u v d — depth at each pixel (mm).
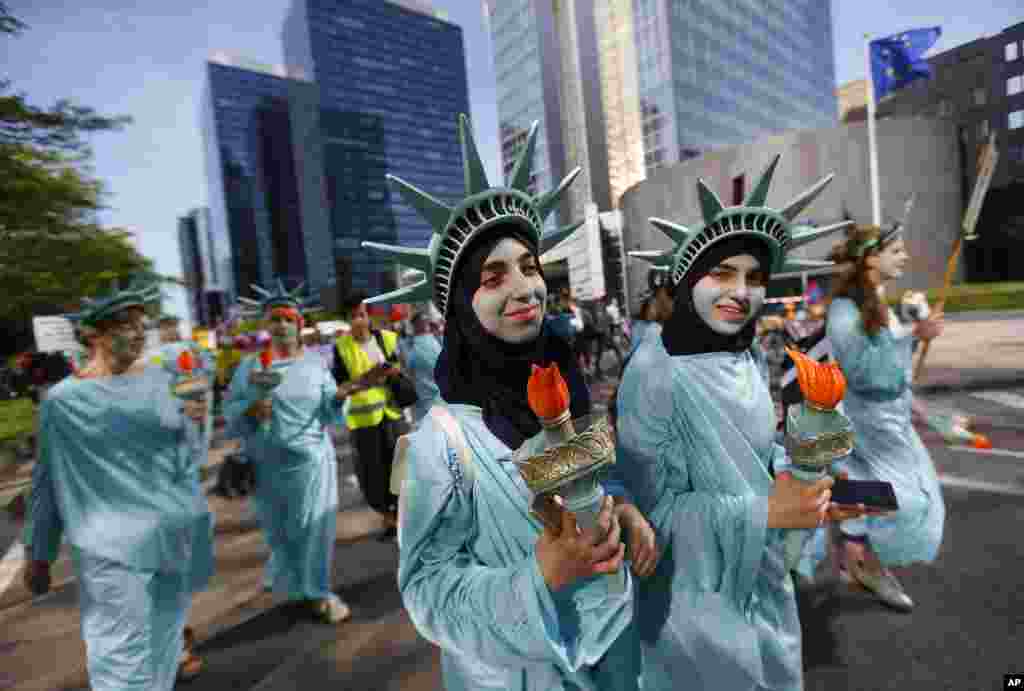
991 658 2564
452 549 1140
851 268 2779
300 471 3436
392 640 3258
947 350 11422
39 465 2455
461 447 1118
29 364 13055
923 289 29016
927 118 28344
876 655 2645
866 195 28547
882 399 2754
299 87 118750
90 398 2422
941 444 5664
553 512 878
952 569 3342
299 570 3488
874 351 2693
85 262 13273
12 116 10367
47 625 3869
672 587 1578
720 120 55500
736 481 1528
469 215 1118
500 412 1144
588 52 50750
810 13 72562
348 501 5977
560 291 11688
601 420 873
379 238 120562
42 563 2492
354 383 3590
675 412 1597
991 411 6793
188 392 2619
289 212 140375
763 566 1646
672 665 1581
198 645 3336
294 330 3578
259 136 138625
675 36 49688
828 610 3031
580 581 1017
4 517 6629
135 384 2541
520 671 1162
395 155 123188
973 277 30297
